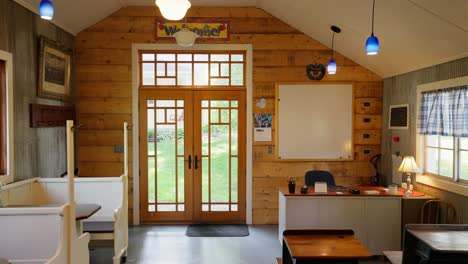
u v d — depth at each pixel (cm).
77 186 404
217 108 540
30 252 267
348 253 225
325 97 535
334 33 471
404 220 412
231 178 545
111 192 405
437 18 321
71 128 265
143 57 537
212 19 528
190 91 538
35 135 405
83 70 524
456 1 286
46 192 393
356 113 538
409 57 426
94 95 527
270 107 535
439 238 147
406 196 413
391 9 345
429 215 400
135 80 527
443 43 356
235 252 427
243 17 530
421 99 427
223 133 543
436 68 401
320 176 473
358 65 535
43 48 413
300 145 537
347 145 538
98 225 385
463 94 353
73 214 266
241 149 543
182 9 256
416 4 317
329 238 254
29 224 266
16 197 354
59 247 255
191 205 543
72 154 267
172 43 526
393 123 501
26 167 385
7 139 350
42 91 414
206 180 544
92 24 521
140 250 432
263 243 458
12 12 359
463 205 362
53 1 405
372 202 416
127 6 522
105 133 529
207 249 436
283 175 539
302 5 438
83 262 283
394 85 500
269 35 531
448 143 394
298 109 535
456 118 361
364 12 375
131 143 530
